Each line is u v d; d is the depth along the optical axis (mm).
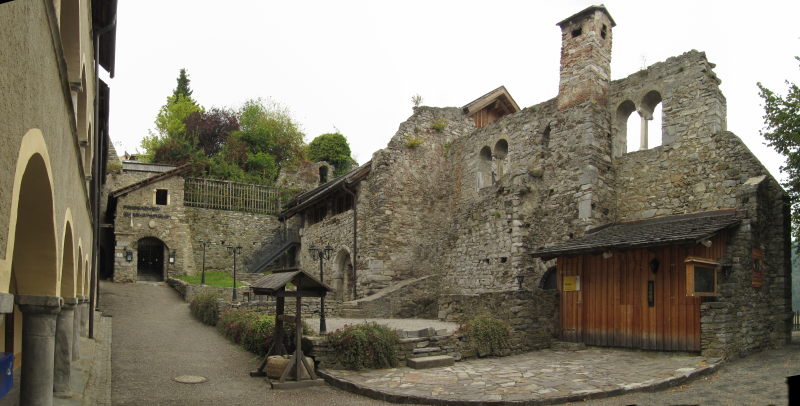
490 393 8742
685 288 11570
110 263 30969
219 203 32844
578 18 17656
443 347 11797
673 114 15258
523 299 13422
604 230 15102
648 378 9320
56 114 4109
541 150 18516
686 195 14586
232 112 46344
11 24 2594
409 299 20406
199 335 15484
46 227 4414
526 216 17719
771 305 12469
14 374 7699
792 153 13305
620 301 12805
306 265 28672
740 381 9109
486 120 26109
